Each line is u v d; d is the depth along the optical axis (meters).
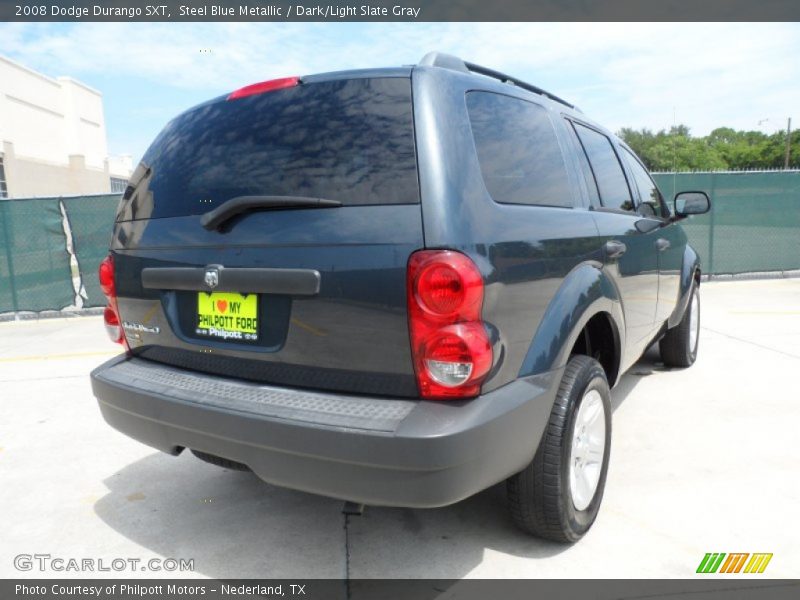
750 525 2.58
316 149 2.06
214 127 2.35
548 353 2.18
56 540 2.67
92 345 7.09
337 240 1.93
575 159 2.85
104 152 47.66
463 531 2.62
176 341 2.41
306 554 2.50
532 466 2.26
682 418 3.85
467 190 1.94
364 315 1.90
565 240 2.40
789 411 3.94
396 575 2.33
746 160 77.12
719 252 10.38
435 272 1.81
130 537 2.68
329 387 2.01
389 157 1.93
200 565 2.44
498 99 2.37
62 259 9.24
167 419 2.20
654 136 84.94
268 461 1.97
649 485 2.96
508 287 2.00
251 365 2.18
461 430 1.78
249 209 2.10
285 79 2.23
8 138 33.84
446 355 1.82
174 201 2.38
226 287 2.15
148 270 2.43
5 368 5.98
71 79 41.56
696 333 5.16
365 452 1.79
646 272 3.47
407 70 2.06
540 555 2.42
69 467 3.44
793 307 7.85
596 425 2.60
